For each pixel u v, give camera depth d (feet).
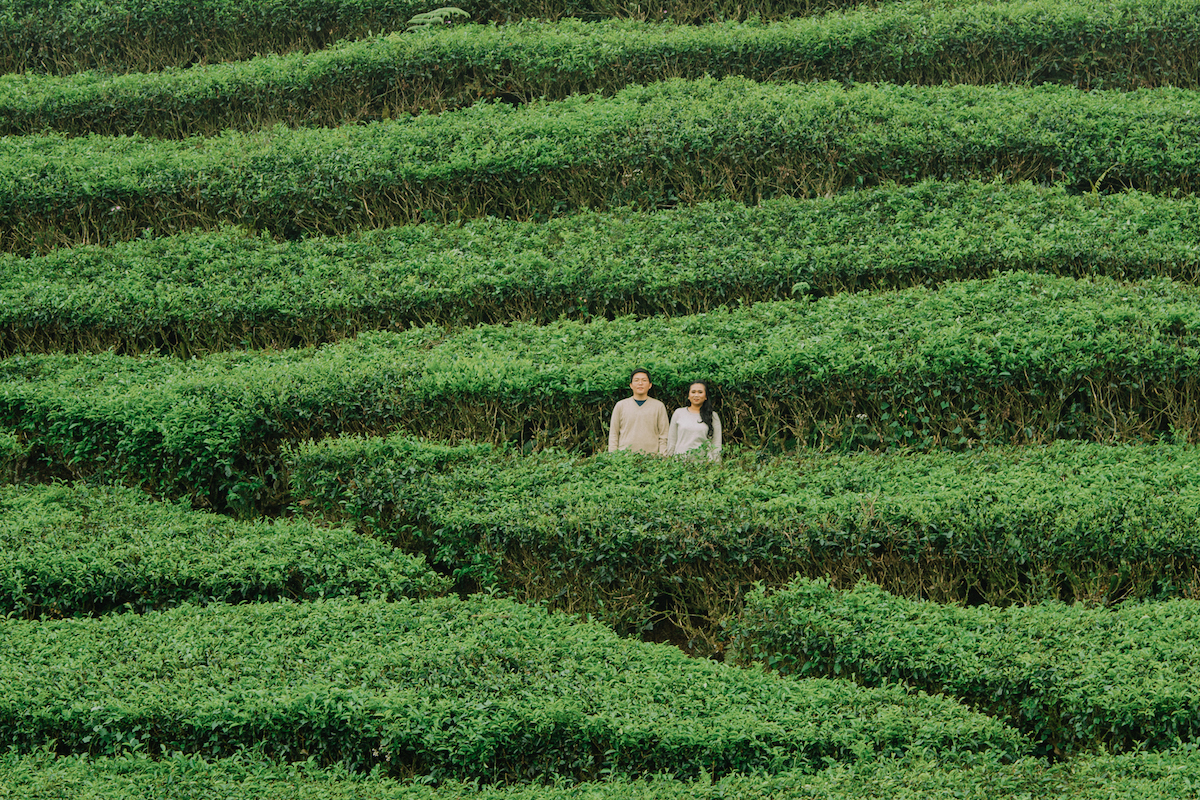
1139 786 19.84
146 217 48.49
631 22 58.90
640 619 28.66
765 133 46.80
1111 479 29.45
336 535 30.73
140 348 42.14
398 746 22.67
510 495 30.73
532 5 61.41
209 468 34.86
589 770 22.49
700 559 28.37
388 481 31.89
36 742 23.13
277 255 44.86
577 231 44.88
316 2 61.05
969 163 46.03
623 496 29.68
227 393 35.63
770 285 40.55
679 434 34.63
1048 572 27.25
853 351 34.78
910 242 41.09
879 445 34.53
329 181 47.57
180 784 21.39
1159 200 43.11
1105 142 45.32
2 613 28.63
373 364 36.96
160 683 23.85
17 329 41.78
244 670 24.40
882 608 25.59
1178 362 33.42
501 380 35.27
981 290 37.96
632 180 47.37
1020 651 23.58
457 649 25.05
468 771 22.54
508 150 47.67
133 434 34.58
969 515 27.53
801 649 25.57
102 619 27.48
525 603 28.30
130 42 61.93
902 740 21.98
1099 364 33.58
